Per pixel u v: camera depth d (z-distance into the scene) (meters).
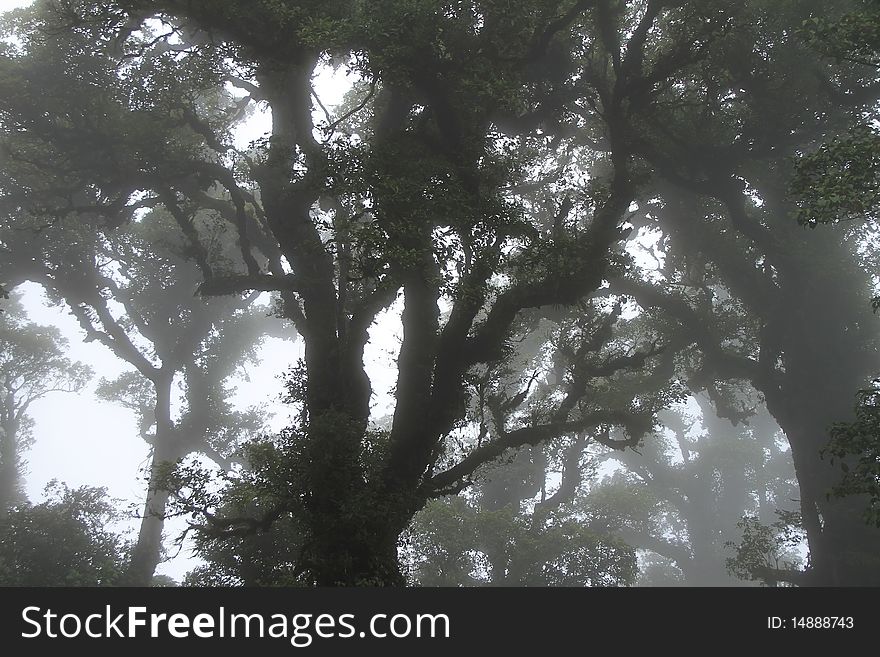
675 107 26.97
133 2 21.72
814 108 27.03
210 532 19.88
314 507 18.70
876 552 26.33
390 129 24.03
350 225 19.64
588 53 25.09
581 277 21.73
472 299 19.83
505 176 21.47
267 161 22.12
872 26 14.38
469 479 22.69
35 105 25.66
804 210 14.35
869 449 15.02
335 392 21.80
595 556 35.84
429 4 18.56
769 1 24.28
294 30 20.59
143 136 24.98
